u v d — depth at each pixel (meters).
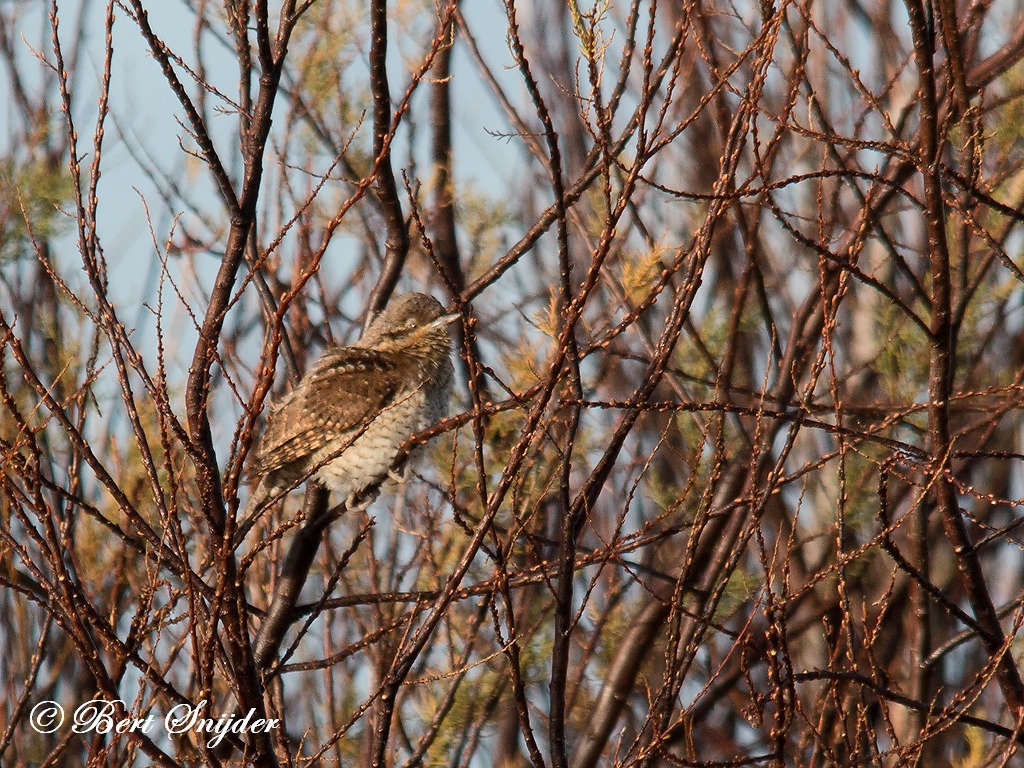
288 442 12.26
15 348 7.34
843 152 11.52
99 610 10.20
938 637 13.41
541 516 11.87
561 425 11.48
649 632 11.54
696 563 11.69
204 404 8.34
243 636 7.37
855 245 8.34
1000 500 8.09
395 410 12.38
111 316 7.73
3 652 11.45
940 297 8.36
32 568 7.29
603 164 7.84
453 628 12.13
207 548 10.34
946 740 12.56
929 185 8.20
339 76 12.58
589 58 7.75
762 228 15.27
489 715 11.39
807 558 13.88
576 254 14.62
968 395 8.55
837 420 8.25
